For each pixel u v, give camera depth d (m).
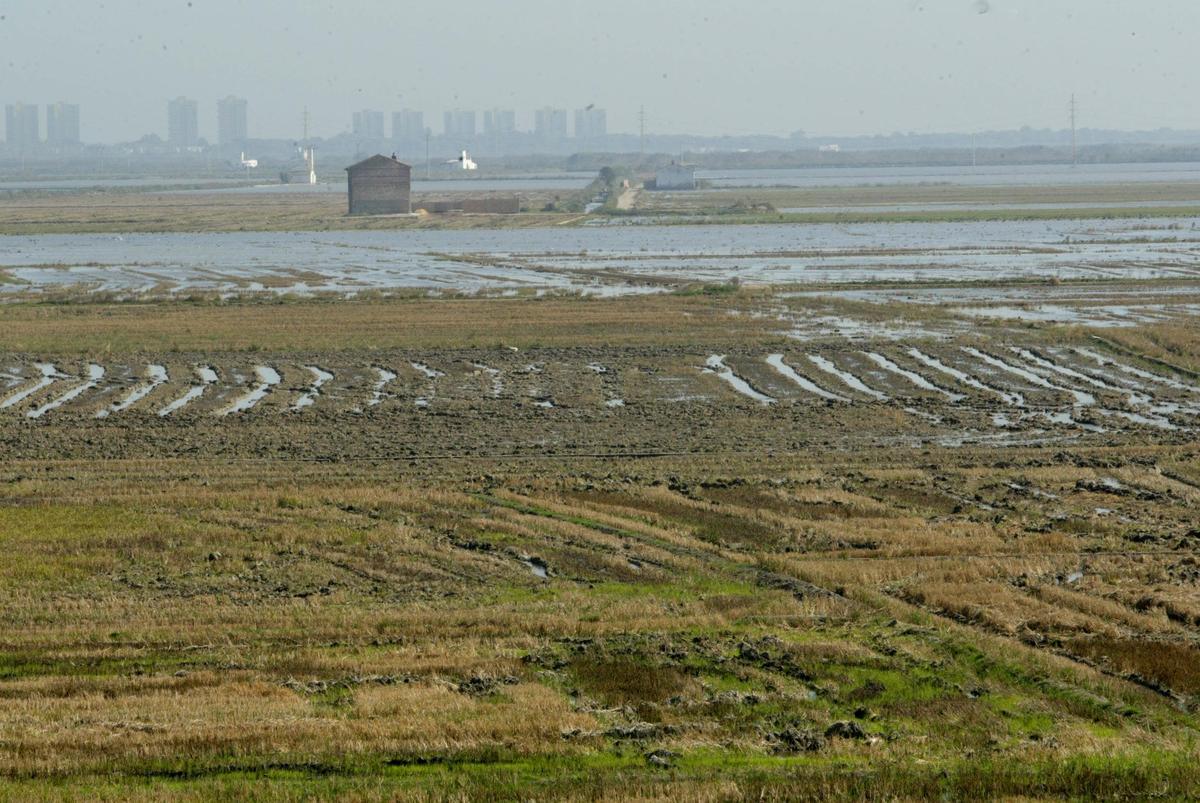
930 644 74.62
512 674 70.44
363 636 76.88
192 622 79.31
